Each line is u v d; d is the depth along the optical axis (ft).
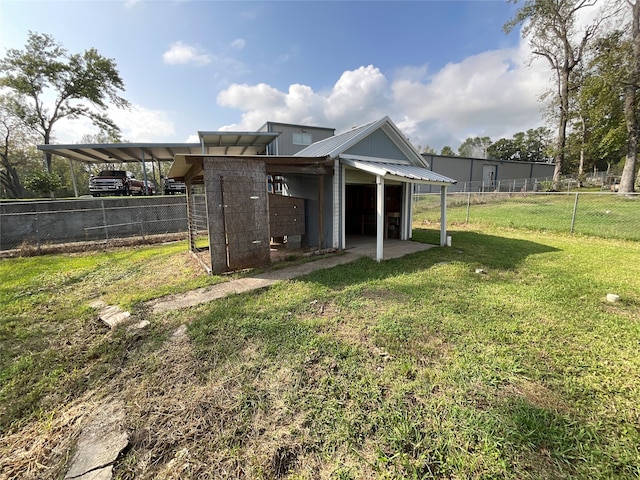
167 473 5.71
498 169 107.86
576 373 8.36
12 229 35.09
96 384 8.70
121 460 6.05
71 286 18.79
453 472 5.51
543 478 5.35
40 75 76.23
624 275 17.78
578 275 17.93
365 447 6.13
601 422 6.57
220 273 19.70
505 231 37.17
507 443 6.05
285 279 18.19
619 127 59.93
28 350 10.80
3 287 18.54
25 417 7.48
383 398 7.51
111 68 81.97
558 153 75.46
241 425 6.82
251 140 51.90
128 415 7.30
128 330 11.93
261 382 8.33
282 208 27.86
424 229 41.06
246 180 20.27
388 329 11.12
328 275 18.67
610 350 9.48
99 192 55.16
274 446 6.22
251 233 20.77
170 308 14.19
